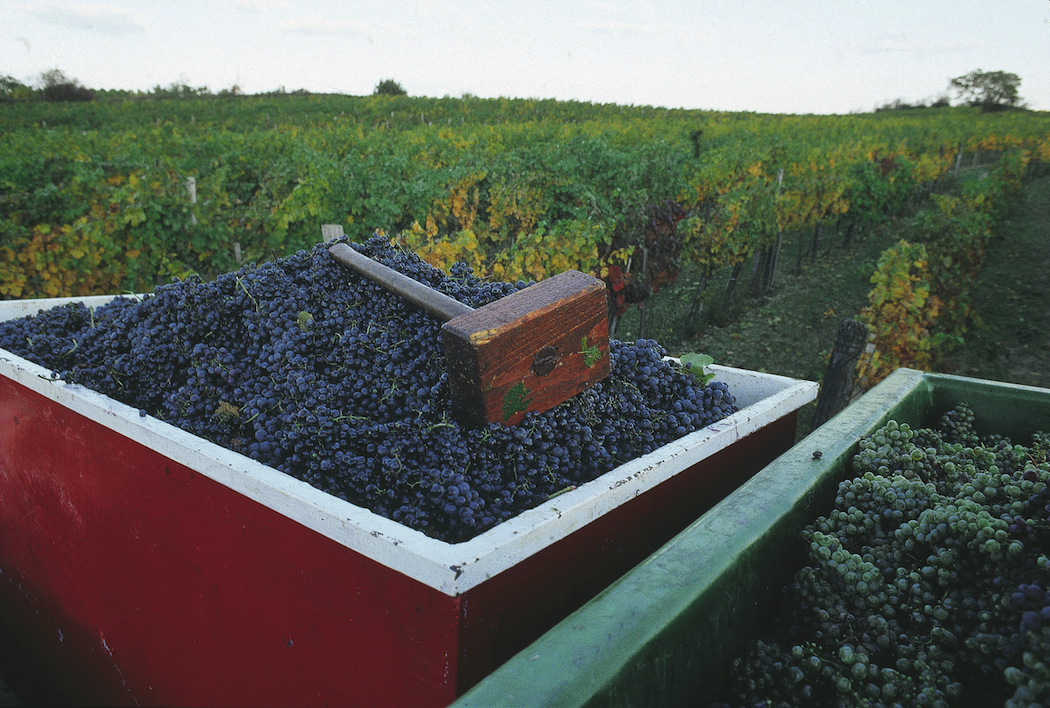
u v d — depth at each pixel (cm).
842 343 386
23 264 686
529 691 86
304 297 226
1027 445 223
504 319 167
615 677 92
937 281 864
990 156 4225
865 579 134
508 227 1122
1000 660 112
